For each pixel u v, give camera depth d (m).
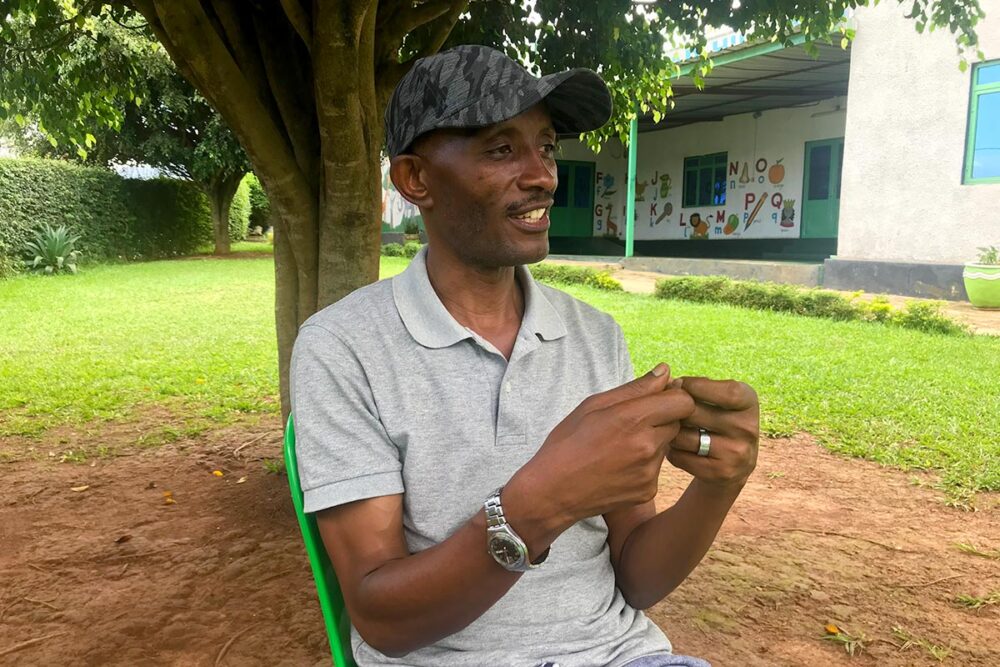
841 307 10.30
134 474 4.44
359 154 3.14
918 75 12.33
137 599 3.03
